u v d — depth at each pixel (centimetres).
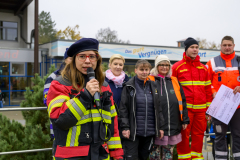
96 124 189
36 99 449
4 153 344
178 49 2212
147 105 341
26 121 464
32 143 400
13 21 2080
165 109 357
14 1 1902
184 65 403
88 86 181
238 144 398
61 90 188
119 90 364
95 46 201
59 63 1827
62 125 176
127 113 339
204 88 406
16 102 1784
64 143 183
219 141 406
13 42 2084
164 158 366
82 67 198
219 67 413
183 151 394
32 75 1831
